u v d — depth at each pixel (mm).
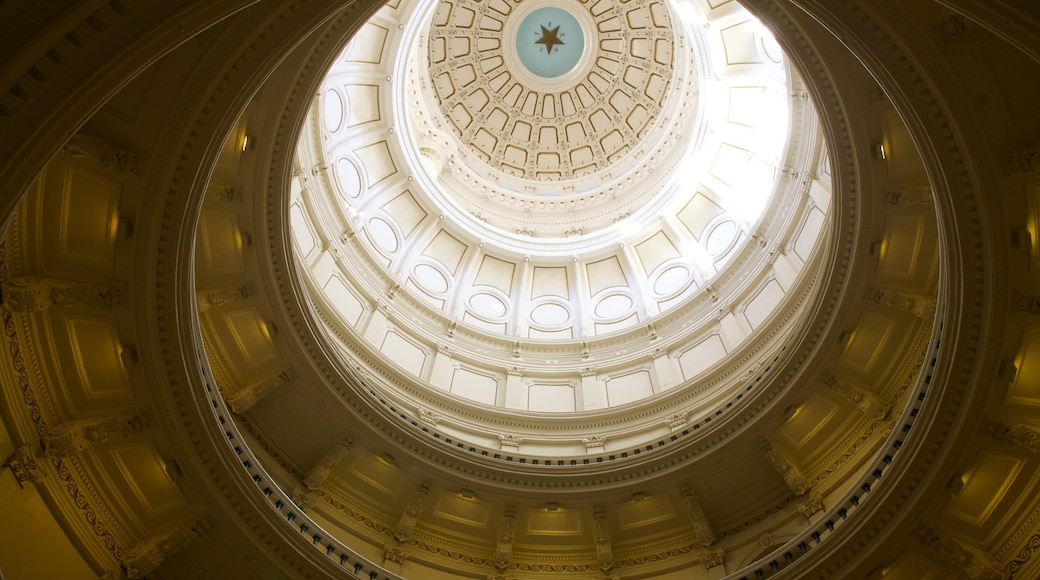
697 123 25172
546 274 26375
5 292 9273
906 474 11344
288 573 12078
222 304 13672
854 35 9023
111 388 10727
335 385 15016
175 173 9711
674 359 21109
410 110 26188
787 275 19109
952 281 10445
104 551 10961
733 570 14906
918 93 9211
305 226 18906
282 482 14930
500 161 29953
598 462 16562
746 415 15461
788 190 20016
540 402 21203
